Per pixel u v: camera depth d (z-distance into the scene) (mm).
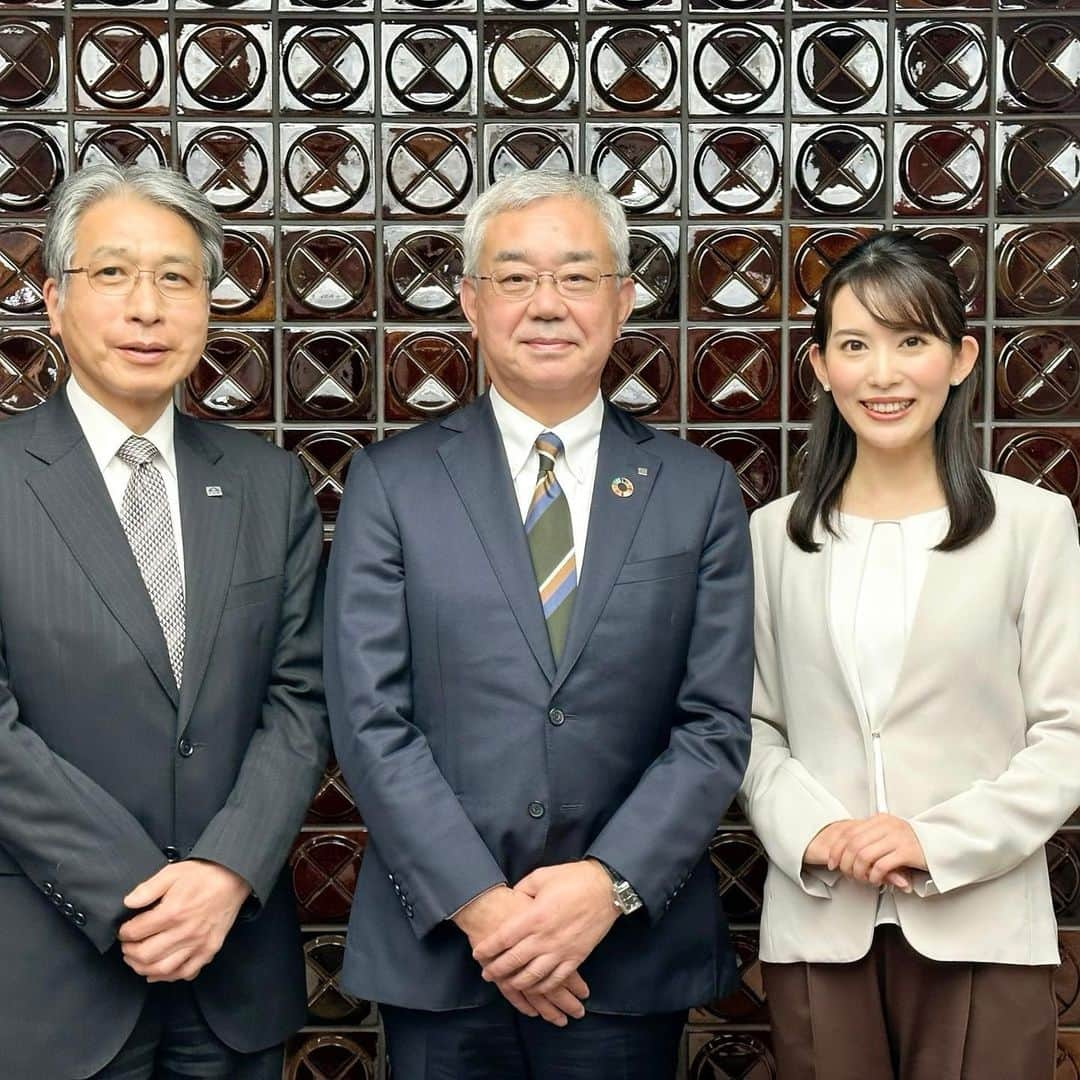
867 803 1942
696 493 2025
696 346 2670
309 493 2119
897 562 2002
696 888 1989
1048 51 2650
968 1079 1888
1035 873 1954
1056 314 2664
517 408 2039
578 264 1939
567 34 2635
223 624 1917
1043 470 2680
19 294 2641
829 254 2666
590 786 1899
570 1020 1920
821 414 2088
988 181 2660
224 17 2625
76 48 2621
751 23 2646
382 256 2660
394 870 1840
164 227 1906
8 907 1821
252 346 2662
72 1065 1812
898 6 2645
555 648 1922
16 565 1841
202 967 1872
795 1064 1964
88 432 1942
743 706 1972
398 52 2635
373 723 1875
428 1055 1919
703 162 2654
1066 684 1936
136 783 1851
